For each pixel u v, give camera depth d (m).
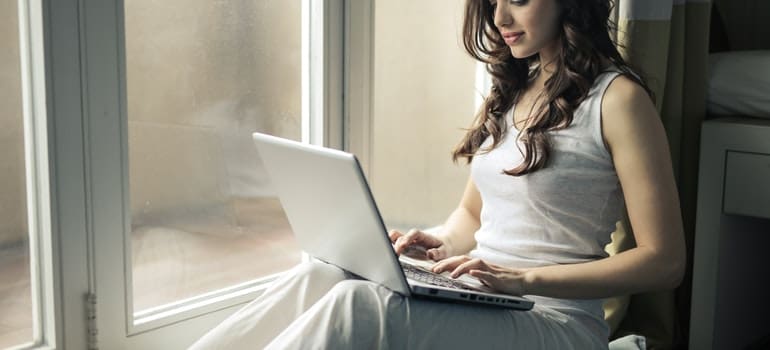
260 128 2.11
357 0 2.17
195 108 1.96
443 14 2.60
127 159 1.78
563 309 1.60
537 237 1.65
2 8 1.60
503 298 1.47
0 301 1.68
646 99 1.58
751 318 2.49
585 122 1.60
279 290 1.58
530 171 1.61
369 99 2.26
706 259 2.24
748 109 2.28
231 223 2.08
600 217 1.63
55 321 1.70
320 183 1.42
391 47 2.48
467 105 2.71
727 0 2.80
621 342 2.02
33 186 1.68
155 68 1.86
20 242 1.69
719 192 2.21
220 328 1.53
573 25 1.63
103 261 1.76
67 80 1.65
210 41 1.97
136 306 1.90
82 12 1.65
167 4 1.87
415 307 1.42
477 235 1.75
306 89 2.19
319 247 1.59
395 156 2.57
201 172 1.99
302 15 2.16
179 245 1.97
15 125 1.65
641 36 2.14
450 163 2.72
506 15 1.67
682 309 2.40
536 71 1.78
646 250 1.54
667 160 1.57
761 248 2.51
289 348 1.35
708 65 2.34
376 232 1.36
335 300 1.39
